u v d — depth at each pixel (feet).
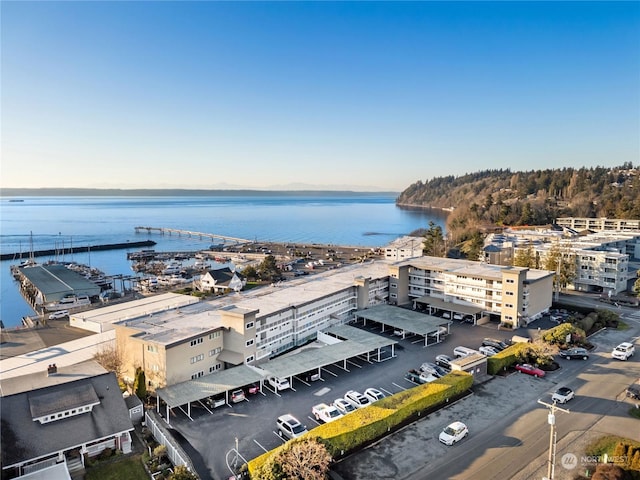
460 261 328.70
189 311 220.84
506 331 251.39
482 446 134.41
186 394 159.84
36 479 112.27
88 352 220.02
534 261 365.81
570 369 193.26
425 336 229.25
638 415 150.51
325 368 200.54
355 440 133.59
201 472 123.95
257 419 154.30
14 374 195.72
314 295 248.93
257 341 202.49
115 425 134.72
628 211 605.73
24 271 449.89
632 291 348.59
